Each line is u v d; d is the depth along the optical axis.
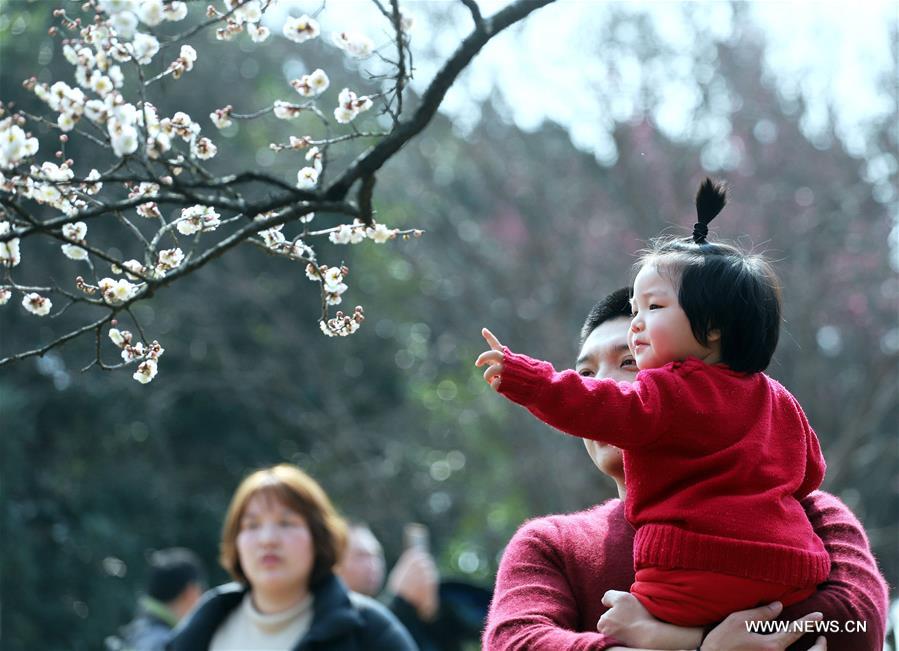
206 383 26.56
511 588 4.62
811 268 26.05
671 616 4.27
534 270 26.81
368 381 29.28
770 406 4.46
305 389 27.89
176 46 17.38
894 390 23.80
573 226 27.09
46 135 18.19
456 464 29.52
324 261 27.38
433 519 28.95
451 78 4.57
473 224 27.98
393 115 4.55
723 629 4.19
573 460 24.97
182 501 26.59
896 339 26.31
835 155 26.67
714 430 4.32
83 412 25.44
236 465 27.48
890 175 26.44
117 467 25.92
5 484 23.52
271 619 7.59
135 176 4.13
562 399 4.23
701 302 4.43
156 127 4.23
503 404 26.31
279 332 27.94
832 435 26.19
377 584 10.34
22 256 24.06
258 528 7.61
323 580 7.67
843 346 27.20
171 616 10.78
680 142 26.31
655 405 4.29
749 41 26.88
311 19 4.48
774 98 26.88
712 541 4.23
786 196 26.28
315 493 7.71
